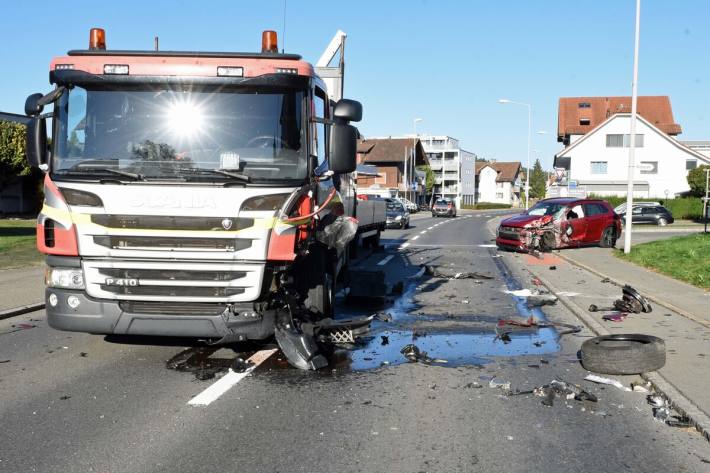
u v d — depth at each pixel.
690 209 56.81
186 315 6.45
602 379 6.66
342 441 4.89
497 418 5.46
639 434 5.11
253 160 6.70
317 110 7.46
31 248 19.42
